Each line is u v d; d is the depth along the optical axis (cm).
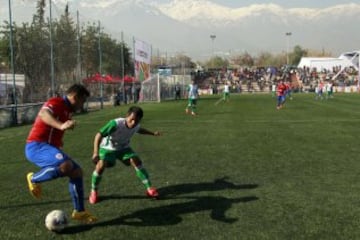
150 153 1298
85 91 675
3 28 3158
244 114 2803
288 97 5159
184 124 2178
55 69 3186
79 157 1252
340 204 762
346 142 1480
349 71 8981
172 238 619
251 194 828
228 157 1212
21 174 1037
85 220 686
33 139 665
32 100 2989
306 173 1000
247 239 611
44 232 650
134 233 640
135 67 4806
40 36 3153
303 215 706
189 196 821
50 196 832
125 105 4259
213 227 659
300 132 1780
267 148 1362
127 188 883
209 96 6638
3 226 677
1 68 3625
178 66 7575
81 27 4222
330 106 3653
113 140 793
